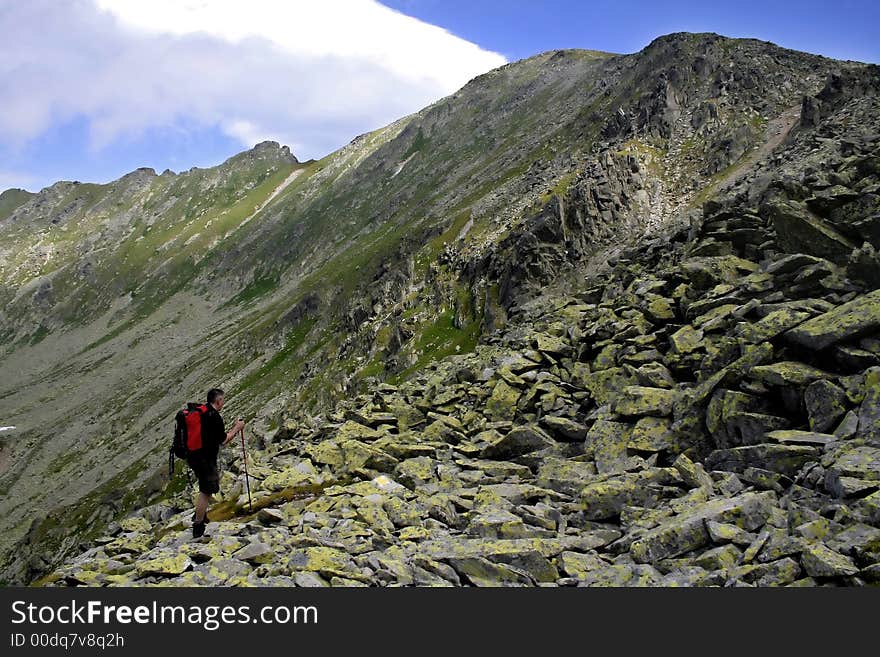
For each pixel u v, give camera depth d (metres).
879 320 13.35
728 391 14.75
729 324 18.58
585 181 105.00
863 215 21.48
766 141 112.12
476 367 26.88
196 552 12.52
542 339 25.34
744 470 12.98
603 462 15.58
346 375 128.75
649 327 22.38
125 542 15.90
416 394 28.16
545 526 12.71
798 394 13.68
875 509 9.41
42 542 130.38
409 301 129.75
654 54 191.12
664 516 11.74
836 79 97.19
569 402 19.91
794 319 15.41
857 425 11.94
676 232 38.31
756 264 23.48
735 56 145.38
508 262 101.31
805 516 10.05
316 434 26.16
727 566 9.72
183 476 82.44
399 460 19.56
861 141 43.56
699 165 112.31
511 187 170.38
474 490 15.34
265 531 13.89
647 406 16.41
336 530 13.50
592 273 88.94
